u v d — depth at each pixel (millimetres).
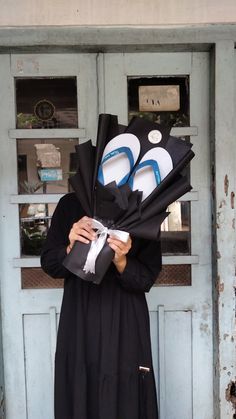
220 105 1934
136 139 1410
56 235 1557
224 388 2027
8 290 2066
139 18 1879
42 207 2061
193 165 2041
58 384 1501
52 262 1493
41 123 2031
